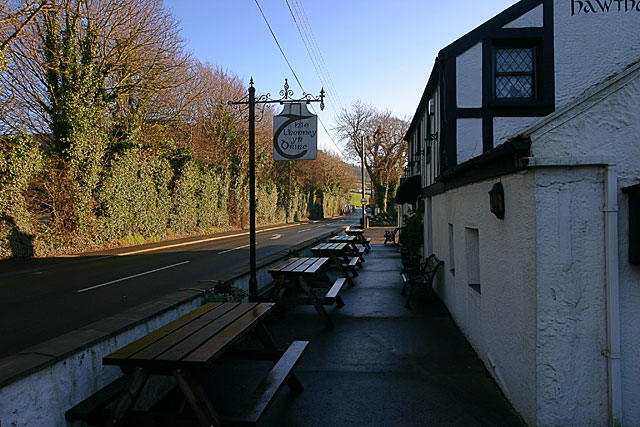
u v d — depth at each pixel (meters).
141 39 21.03
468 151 8.05
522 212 3.63
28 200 16.78
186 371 2.85
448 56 8.17
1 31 15.52
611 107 3.38
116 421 2.86
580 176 3.35
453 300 7.01
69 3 17.92
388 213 47.62
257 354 4.34
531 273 3.46
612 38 7.96
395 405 4.05
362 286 10.31
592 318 3.34
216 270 12.54
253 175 7.05
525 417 3.62
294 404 4.10
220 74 38.06
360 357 5.37
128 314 4.31
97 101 19.06
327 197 77.56
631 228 3.27
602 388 3.33
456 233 6.57
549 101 7.97
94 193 19.38
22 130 15.90
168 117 26.05
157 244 21.86
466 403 4.07
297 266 7.61
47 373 2.94
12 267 13.76
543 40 8.03
